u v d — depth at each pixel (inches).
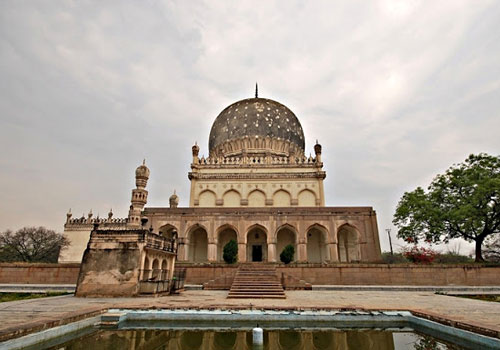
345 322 235.9
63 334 190.2
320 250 753.0
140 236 374.9
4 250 1004.6
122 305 265.7
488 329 169.3
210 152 1104.2
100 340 187.9
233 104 1156.5
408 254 613.0
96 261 369.4
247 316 238.5
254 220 696.4
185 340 188.7
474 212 597.0
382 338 196.5
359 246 682.8
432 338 197.6
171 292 402.3
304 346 178.1
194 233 756.6
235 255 594.6
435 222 637.3
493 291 466.0
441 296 384.2
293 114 1163.9
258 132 1032.8
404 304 294.0
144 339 190.4
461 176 650.2
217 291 459.8
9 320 192.5
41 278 542.9
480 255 626.2
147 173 543.8
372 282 544.1
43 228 1066.7
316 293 426.6
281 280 496.4
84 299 329.7
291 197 872.9
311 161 938.1
